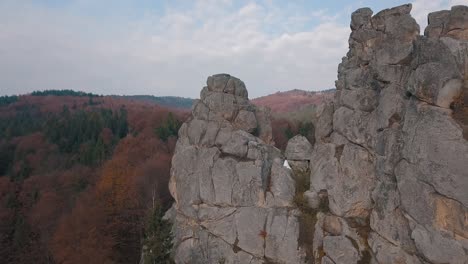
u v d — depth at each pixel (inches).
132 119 4377.5
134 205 2206.0
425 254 729.0
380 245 858.8
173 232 1295.5
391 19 938.7
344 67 1124.5
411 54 863.1
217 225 1175.0
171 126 3767.2
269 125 1395.2
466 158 663.1
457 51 712.4
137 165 2738.7
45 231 1994.3
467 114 688.4
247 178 1143.6
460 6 753.6
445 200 693.3
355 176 967.6
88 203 2160.4
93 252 1711.4
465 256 663.8
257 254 1083.9
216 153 1229.1
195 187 1249.4
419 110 762.2
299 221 1051.3
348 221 960.3
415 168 752.3
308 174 1160.8
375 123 936.9
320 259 983.6
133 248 1893.5
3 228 2044.8
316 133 1132.5
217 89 1307.8
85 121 4052.7
